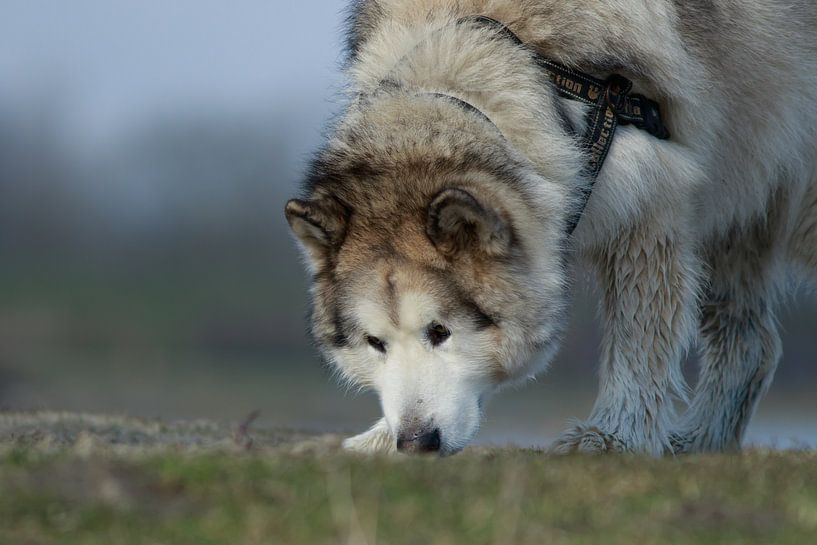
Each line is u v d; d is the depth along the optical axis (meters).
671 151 20.91
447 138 19.42
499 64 19.97
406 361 19.11
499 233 18.52
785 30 22.59
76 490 13.50
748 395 26.30
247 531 12.13
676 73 20.72
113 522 12.45
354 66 21.73
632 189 20.48
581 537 12.17
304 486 13.59
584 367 73.00
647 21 20.45
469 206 18.08
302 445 20.88
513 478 13.70
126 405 59.09
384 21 21.61
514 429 48.78
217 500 13.22
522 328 19.30
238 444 18.69
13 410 31.42
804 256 25.03
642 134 20.66
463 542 11.94
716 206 23.16
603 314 22.19
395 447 19.20
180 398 66.88
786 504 13.62
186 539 11.95
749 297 26.03
